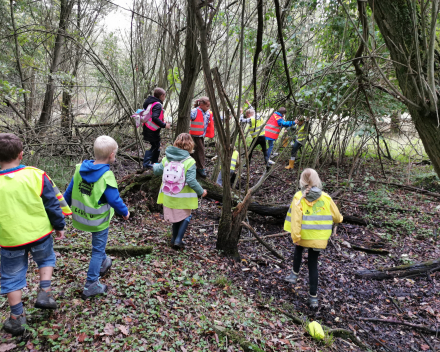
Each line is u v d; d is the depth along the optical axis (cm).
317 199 353
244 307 325
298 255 381
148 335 243
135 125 605
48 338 225
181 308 288
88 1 913
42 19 902
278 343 281
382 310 375
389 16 250
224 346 255
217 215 562
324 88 541
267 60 461
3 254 220
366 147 761
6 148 214
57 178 588
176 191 389
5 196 211
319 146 511
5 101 689
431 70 230
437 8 219
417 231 544
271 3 521
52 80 848
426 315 366
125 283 306
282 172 823
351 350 304
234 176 675
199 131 539
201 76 838
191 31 448
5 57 807
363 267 456
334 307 372
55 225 233
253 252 470
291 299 376
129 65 855
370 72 501
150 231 460
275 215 550
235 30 521
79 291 283
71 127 781
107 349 224
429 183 731
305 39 598
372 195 634
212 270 384
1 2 784
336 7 540
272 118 753
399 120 643
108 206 271
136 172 565
